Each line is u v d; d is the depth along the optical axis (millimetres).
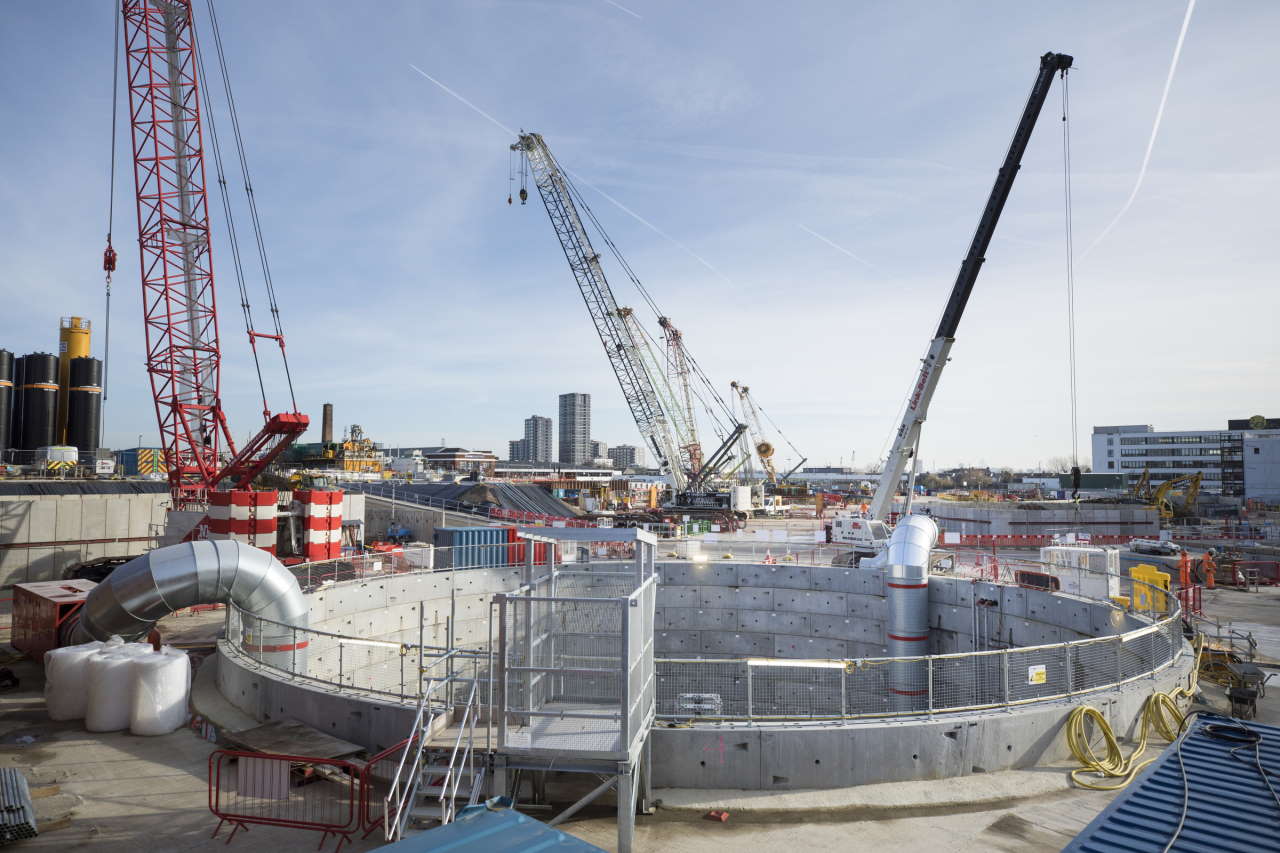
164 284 42062
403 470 131250
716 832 10961
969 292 38562
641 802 11586
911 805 11695
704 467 103812
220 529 29156
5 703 16828
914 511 71000
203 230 43156
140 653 15602
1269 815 7031
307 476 51219
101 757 13562
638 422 96312
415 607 29625
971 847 10383
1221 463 124125
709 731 12391
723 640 35031
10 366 65312
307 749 12453
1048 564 30234
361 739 13062
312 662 24953
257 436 39062
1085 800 11875
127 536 36562
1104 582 27641
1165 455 140875
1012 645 28031
